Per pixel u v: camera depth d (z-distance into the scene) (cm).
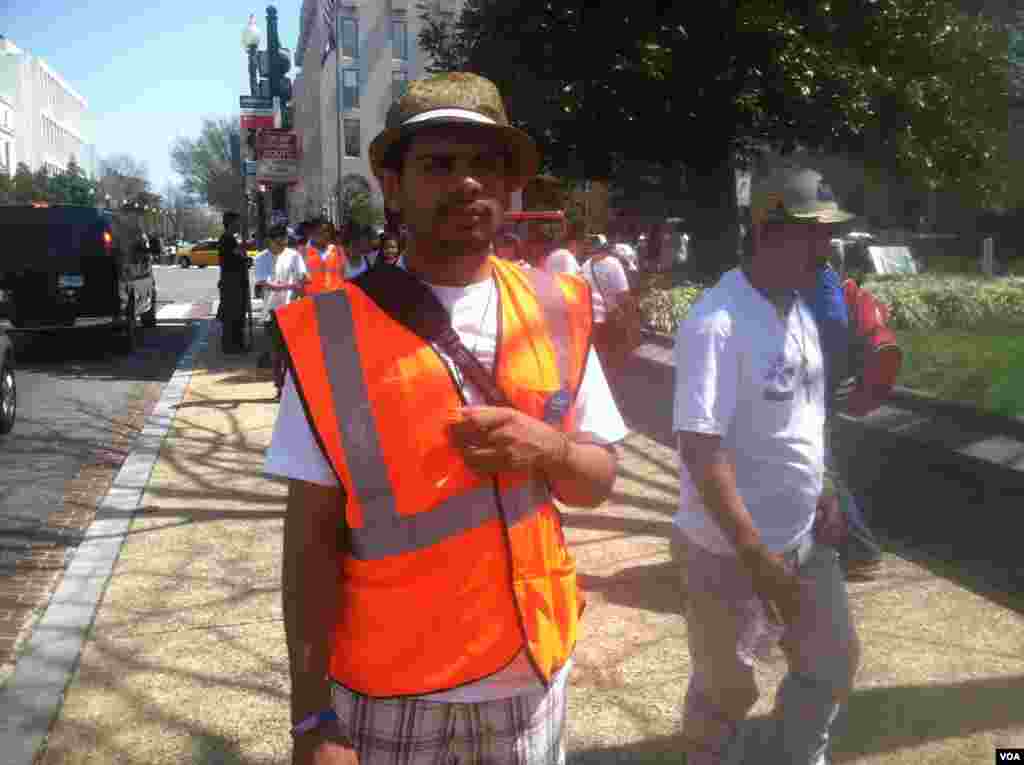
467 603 170
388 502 168
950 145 1288
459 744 177
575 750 339
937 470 511
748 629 263
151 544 571
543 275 188
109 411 1040
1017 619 424
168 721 367
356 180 4941
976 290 1217
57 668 408
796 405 256
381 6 4912
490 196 175
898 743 330
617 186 1920
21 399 1109
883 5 1205
